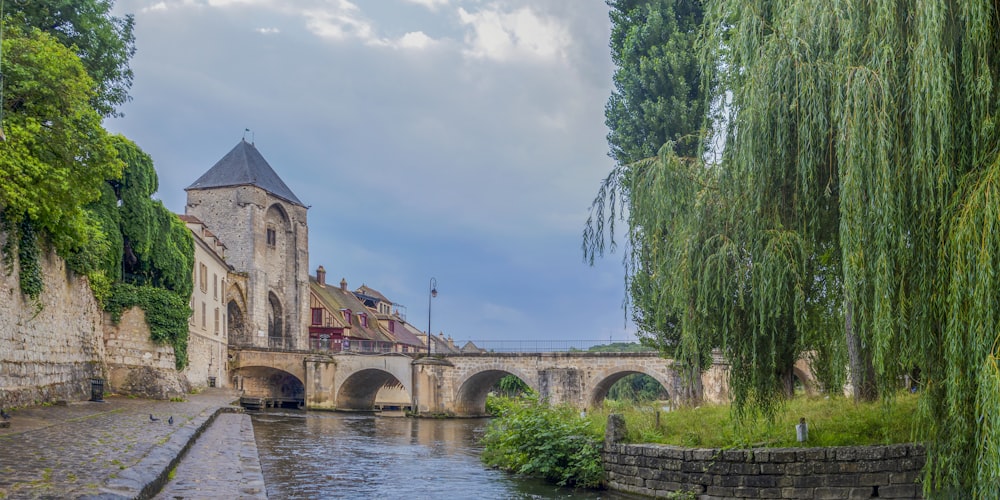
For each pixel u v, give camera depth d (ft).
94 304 90.27
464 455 71.72
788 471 40.32
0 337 58.44
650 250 44.62
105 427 51.06
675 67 76.38
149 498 27.35
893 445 38.78
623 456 47.83
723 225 39.55
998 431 22.67
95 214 96.89
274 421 116.78
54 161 63.36
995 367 23.25
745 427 45.44
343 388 178.09
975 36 26.09
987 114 26.22
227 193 214.69
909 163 28.27
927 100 26.91
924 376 28.53
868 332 30.01
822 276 37.60
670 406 70.08
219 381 167.73
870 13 30.30
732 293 39.11
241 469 38.40
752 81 33.53
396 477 54.24
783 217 36.09
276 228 227.40
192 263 129.70
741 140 34.37
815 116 31.68
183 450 42.45
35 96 62.03
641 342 66.44
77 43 82.17
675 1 80.38
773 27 34.04
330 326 241.55
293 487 48.24
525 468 53.98
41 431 45.19
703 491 42.57
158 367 106.93
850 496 39.06
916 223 27.99
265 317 215.51
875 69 29.25
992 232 24.45
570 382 150.41
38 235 68.18
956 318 25.26
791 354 40.52
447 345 328.29
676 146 71.20
